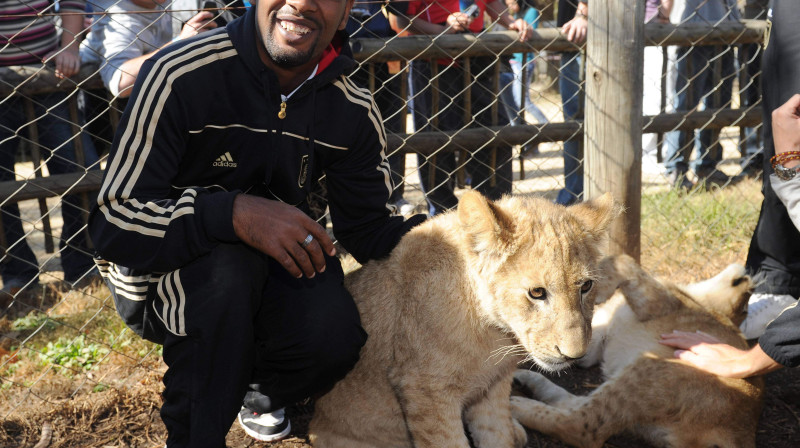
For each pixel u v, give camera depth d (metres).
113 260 2.29
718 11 6.62
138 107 2.26
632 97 3.75
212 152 2.44
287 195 2.59
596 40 3.69
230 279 2.32
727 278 3.70
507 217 2.57
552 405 3.17
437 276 2.65
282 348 2.56
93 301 4.41
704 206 5.54
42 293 4.72
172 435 2.42
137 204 2.23
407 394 2.65
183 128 2.33
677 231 5.17
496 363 2.74
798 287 3.64
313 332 2.52
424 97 5.15
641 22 3.69
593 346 3.63
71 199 4.77
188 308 2.31
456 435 2.70
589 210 2.73
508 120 5.79
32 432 2.98
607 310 3.58
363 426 2.80
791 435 3.07
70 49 4.36
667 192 6.14
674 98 6.37
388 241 2.85
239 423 3.03
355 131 2.65
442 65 5.14
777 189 2.87
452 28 4.99
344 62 2.50
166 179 2.33
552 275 2.51
